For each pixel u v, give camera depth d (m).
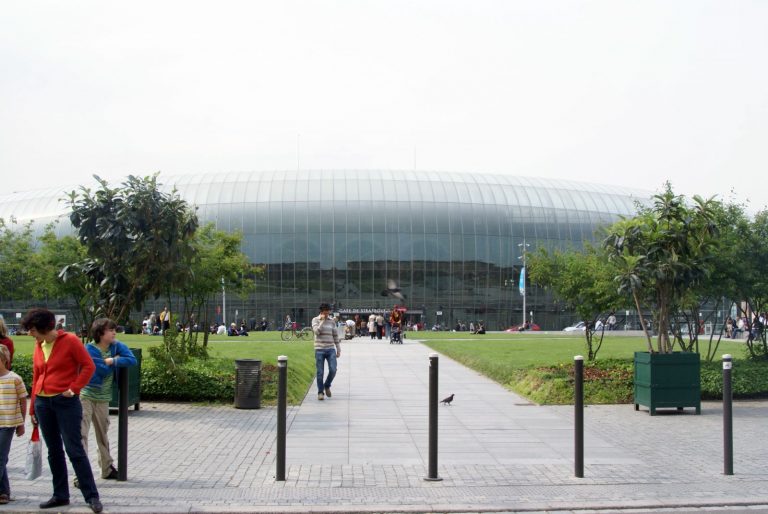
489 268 75.38
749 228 19.16
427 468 9.93
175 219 15.73
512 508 7.96
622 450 11.18
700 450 11.17
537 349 32.72
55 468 7.94
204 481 9.13
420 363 28.47
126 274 15.98
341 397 17.69
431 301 74.06
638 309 16.75
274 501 8.18
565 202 79.31
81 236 15.51
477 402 16.80
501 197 77.50
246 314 72.75
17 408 8.23
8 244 42.50
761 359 20.19
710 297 20.77
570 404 16.30
